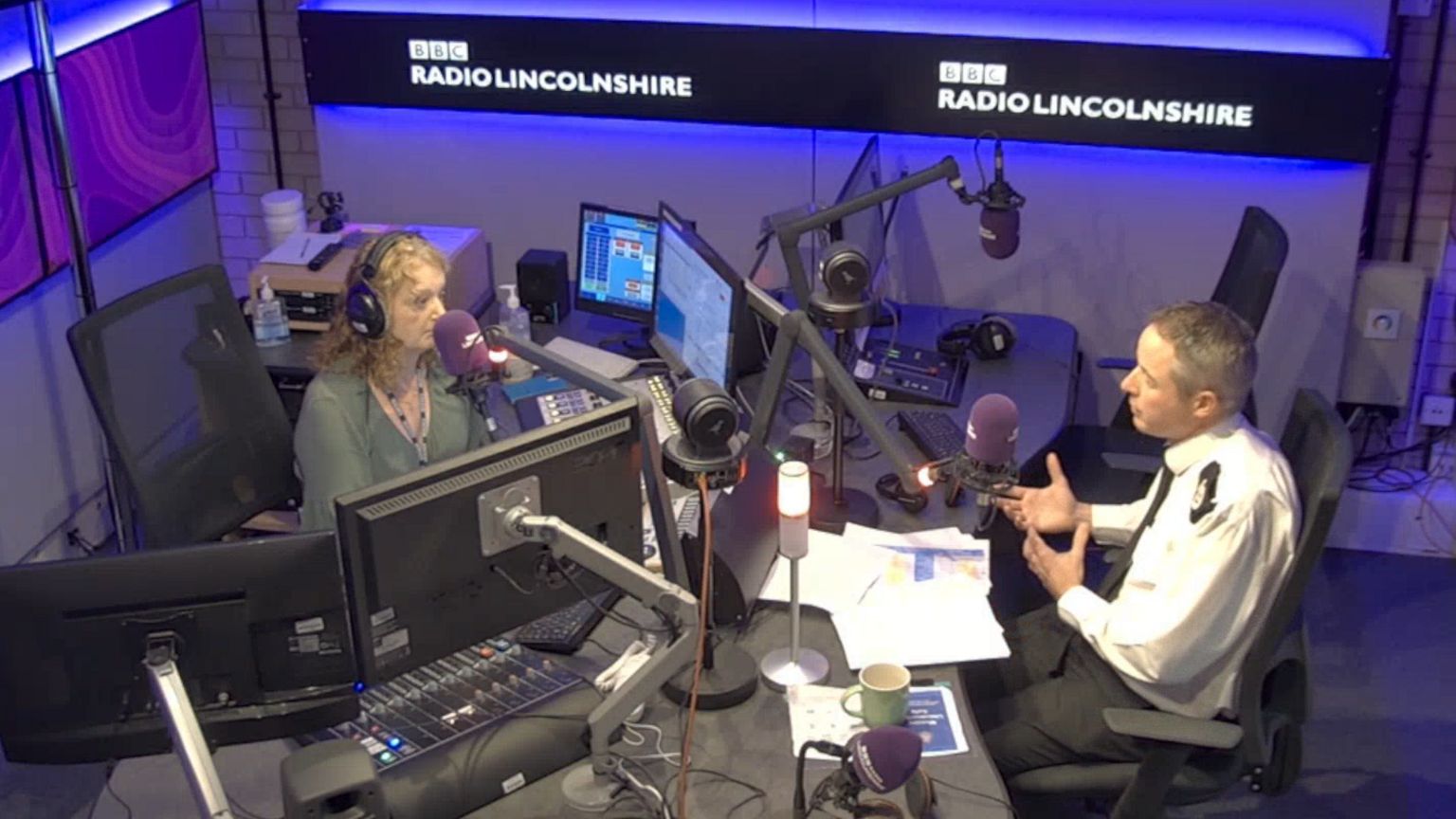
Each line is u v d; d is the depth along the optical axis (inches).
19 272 166.2
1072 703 116.0
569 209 193.8
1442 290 180.2
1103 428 161.8
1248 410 161.9
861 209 137.6
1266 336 180.1
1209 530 108.2
